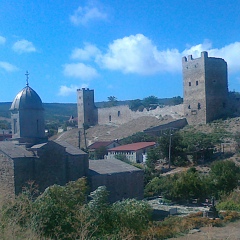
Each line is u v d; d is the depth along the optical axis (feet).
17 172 106.01
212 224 95.14
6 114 575.38
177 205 139.44
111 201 125.29
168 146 219.41
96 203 66.85
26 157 108.58
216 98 292.40
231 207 122.52
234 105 297.74
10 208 53.93
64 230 58.49
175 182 148.05
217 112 292.81
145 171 182.29
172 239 78.54
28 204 60.18
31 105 122.31
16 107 121.80
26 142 119.75
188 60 301.84
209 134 243.60
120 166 138.92
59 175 114.83
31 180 108.06
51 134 400.26
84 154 121.80
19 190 105.70
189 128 284.61
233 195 139.54
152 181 161.68
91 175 120.98
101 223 64.23
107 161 144.77
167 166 214.69
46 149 112.57
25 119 121.49
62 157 115.85
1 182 108.78
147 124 327.26
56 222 59.06
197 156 213.05
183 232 86.02
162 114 334.44
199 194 143.13
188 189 143.64
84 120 397.60
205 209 126.62
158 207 130.82
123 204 74.54
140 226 70.90
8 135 268.00
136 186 135.13
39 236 51.80
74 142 329.31
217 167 157.79
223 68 297.33
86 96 399.03
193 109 297.12
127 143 276.00
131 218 69.72
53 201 62.90
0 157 109.09
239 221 101.14
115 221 66.74
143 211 73.97
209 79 289.74
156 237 77.41
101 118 395.55
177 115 317.83
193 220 96.84
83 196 80.02
